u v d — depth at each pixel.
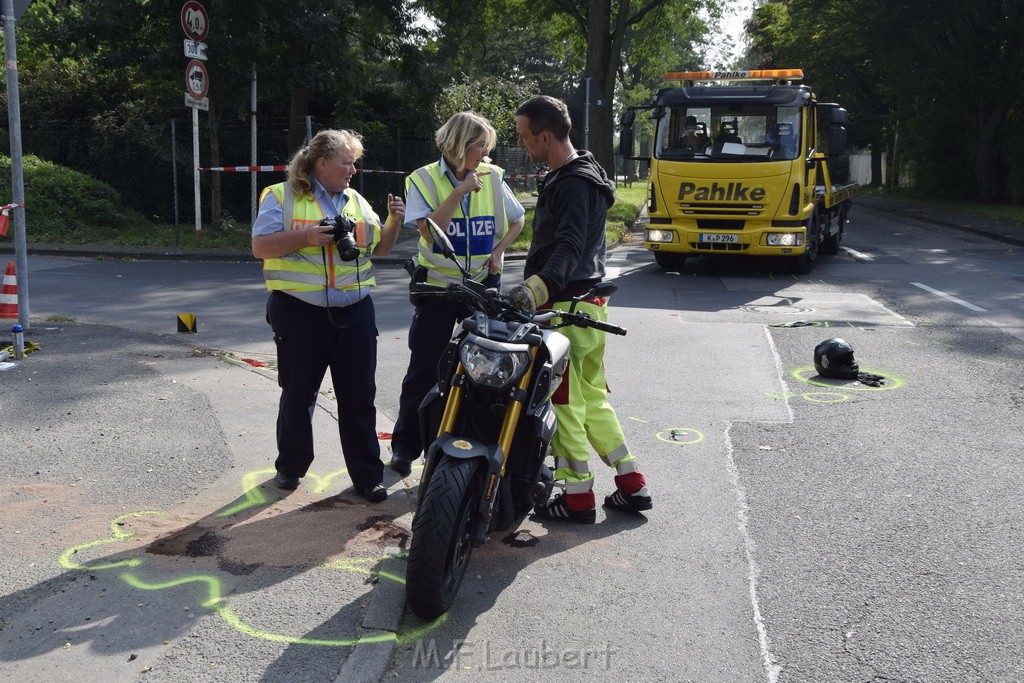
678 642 3.55
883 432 6.29
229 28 17.66
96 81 23.08
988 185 37.84
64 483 4.95
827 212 16.33
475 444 3.73
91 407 6.34
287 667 3.27
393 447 5.44
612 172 27.89
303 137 21.20
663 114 14.70
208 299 11.87
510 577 4.09
